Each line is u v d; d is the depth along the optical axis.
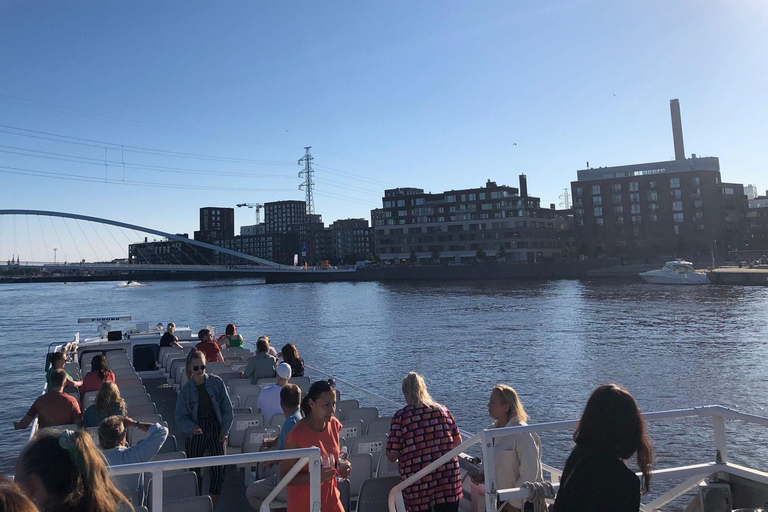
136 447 4.72
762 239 146.38
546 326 45.88
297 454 3.40
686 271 91.81
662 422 18.44
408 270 149.38
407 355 34.06
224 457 3.22
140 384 11.31
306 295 106.94
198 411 6.70
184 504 4.30
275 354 13.59
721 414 3.42
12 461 17.61
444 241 167.88
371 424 7.69
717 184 137.88
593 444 2.44
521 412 4.61
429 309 65.44
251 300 99.19
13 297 133.50
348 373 29.09
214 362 13.03
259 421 8.03
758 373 25.88
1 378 31.41
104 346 17.34
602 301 67.06
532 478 4.46
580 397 22.61
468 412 20.83
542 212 163.00
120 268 143.75
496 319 52.31
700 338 36.88
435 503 4.77
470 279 136.62
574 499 2.39
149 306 92.12
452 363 30.92
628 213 142.25
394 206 176.12
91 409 6.94
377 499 5.22
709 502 3.34
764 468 14.49
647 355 31.41
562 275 125.31
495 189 161.50
